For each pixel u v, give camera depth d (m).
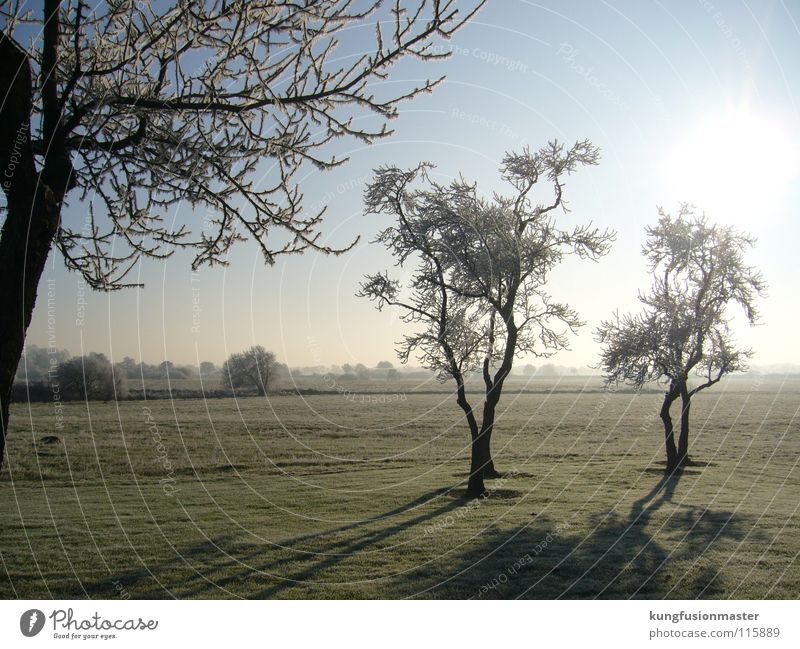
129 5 5.13
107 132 6.23
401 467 30.55
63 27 5.84
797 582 11.79
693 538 15.30
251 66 5.51
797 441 40.62
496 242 23.28
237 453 33.84
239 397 72.50
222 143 5.95
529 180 25.33
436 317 23.47
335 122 5.78
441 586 11.73
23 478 24.70
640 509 19.45
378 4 5.21
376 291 23.38
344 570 12.88
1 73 4.96
